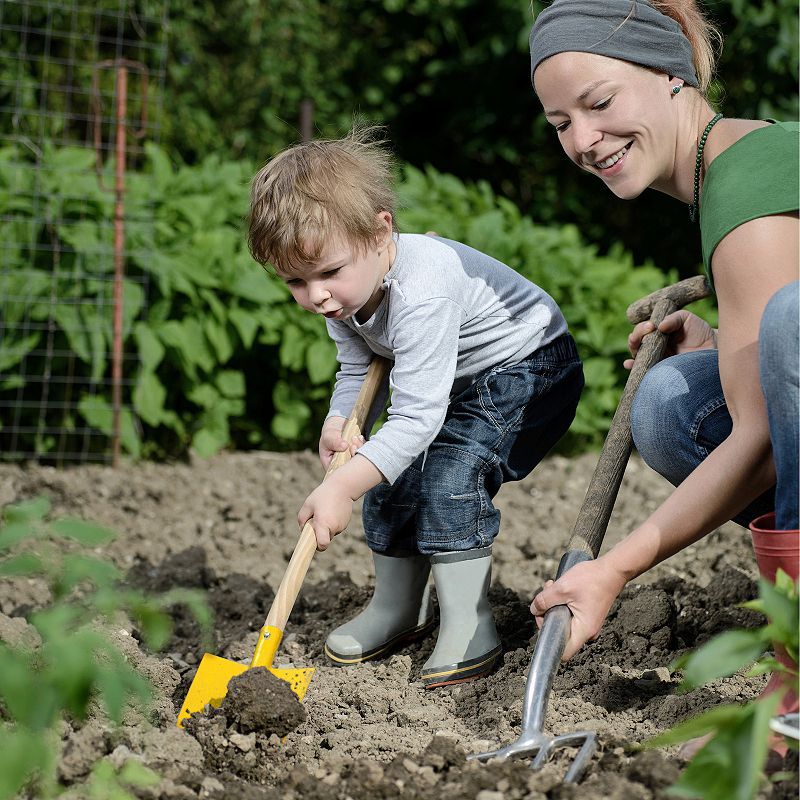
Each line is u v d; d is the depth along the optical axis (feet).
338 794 5.41
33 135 25.44
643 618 7.99
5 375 15.75
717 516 5.81
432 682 7.71
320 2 30.94
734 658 4.20
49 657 4.64
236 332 16.49
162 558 11.16
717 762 4.23
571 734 5.68
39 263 15.64
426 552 7.97
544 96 6.67
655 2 6.75
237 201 17.51
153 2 27.58
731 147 6.15
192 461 15.97
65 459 15.93
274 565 10.67
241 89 29.55
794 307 5.26
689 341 8.05
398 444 7.27
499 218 17.78
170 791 5.28
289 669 6.69
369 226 7.23
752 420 5.75
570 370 8.43
